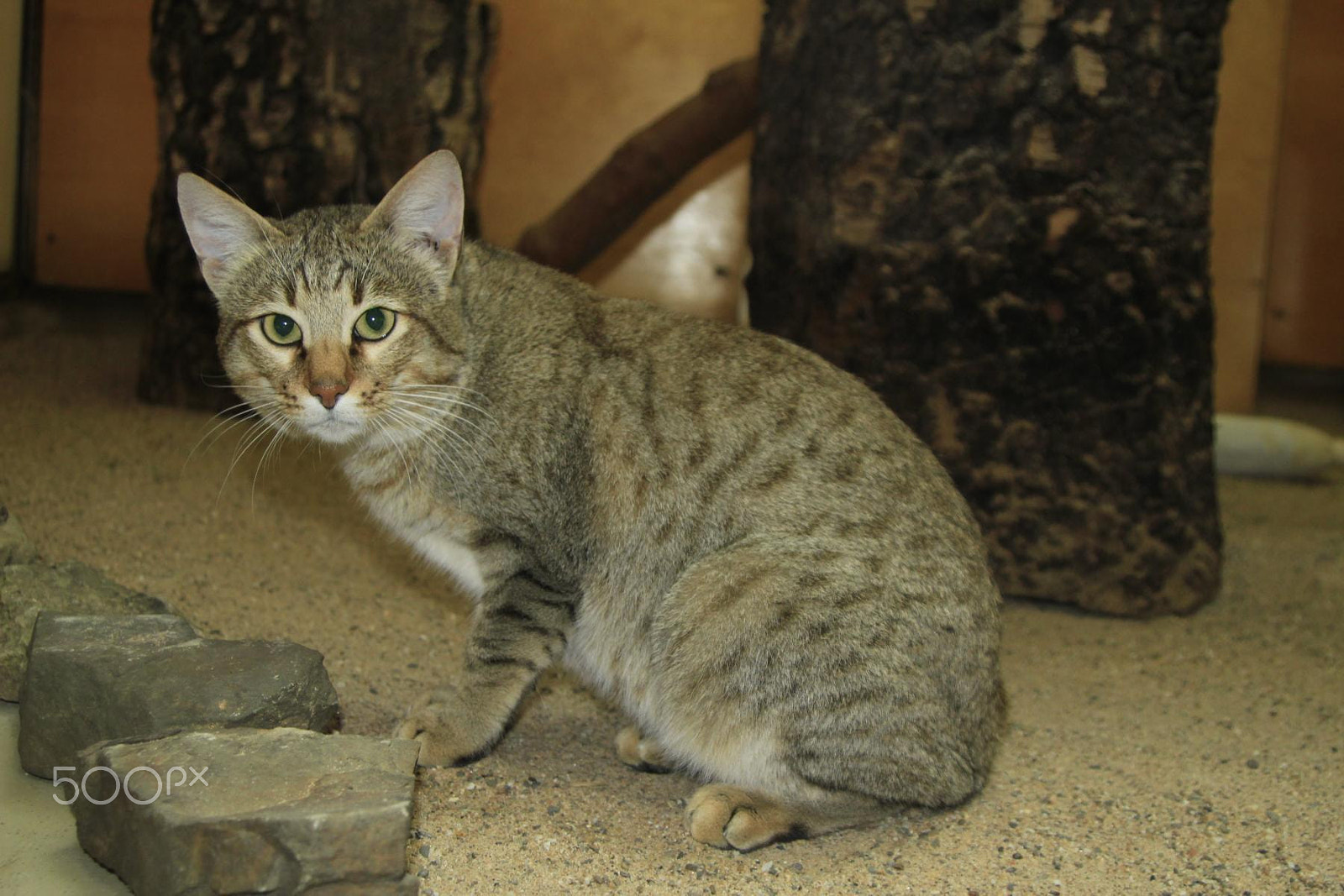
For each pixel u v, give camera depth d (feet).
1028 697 2.67
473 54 3.66
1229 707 2.65
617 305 2.30
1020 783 2.31
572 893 1.93
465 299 2.27
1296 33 5.80
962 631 2.12
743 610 2.07
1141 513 3.05
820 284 3.00
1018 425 2.99
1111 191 2.89
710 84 3.93
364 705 2.40
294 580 2.89
